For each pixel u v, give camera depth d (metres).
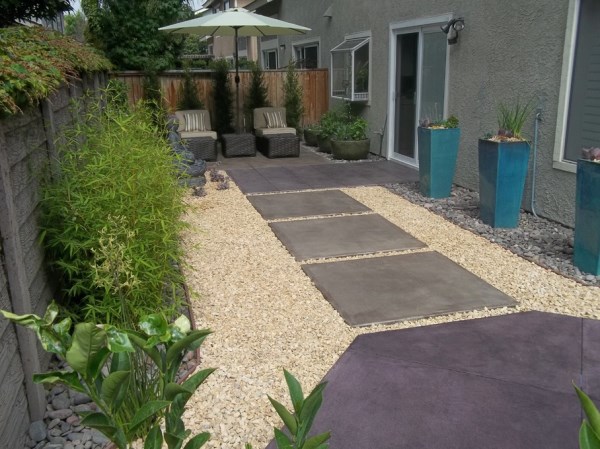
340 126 9.73
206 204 6.38
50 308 1.43
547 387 2.78
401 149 9.05
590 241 4.16
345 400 2.69
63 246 3.28
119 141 3.73
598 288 3.98
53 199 3.22
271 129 10.21
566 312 3.64
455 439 2.40
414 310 3.67
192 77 10.90
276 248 4.99
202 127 9.88
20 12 6.57
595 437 1.08
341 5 10.82
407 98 8.63
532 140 5.84
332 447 2.36
